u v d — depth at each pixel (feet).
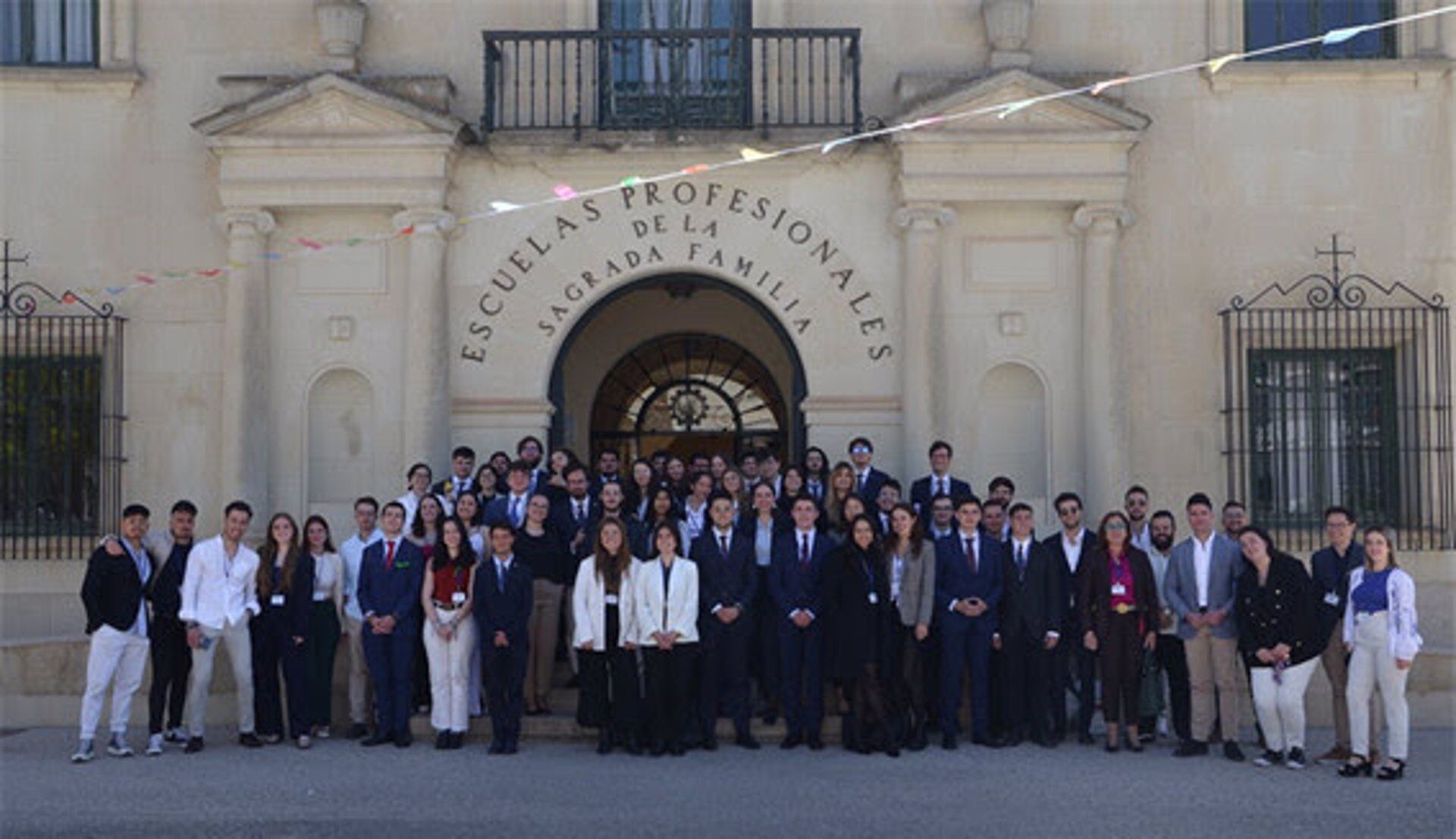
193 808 34.73
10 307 53.16
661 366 64.49
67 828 32.78
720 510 42.98
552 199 53.31
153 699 42.68
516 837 31.73
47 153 53.67
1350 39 54.13
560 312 53.36
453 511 46.75
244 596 43.45
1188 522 52.85
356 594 44.91
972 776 38.55
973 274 53.16
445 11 54.24
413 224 52.19
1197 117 53.62
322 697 44.83
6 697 47.65
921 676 42.78
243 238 52.42
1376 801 35.50
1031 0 53.21
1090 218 52.24
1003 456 53.11
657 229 53.26
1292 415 53.62
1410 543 52.37
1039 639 43.11
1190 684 42.01
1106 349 52.08
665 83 54.54
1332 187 53.52
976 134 51.67
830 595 42.22
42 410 53.52
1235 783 37.73
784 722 44.52
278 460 52.95
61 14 54.65
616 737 42.88
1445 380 52.75
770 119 53.83
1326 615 40.60
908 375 52.13
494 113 53.52
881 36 53.98
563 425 54.19
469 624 43.32
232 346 52.39
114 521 52.90
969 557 43.27
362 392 53.47
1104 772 39.27
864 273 53.06
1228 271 53.42
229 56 54.08
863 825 32.86
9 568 52.60
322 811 34.35
